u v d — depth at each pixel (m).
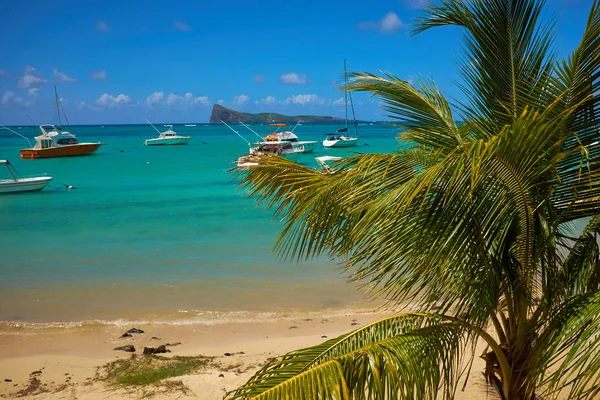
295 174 4.66
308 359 3.63
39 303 10.88
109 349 8.52
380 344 3.45
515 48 4.50
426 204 3.58
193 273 12.95
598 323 3.14
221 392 6.67
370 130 147.38
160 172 40.88
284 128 179.00
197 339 8.90
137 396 6.62
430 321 3.95
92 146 58.12
